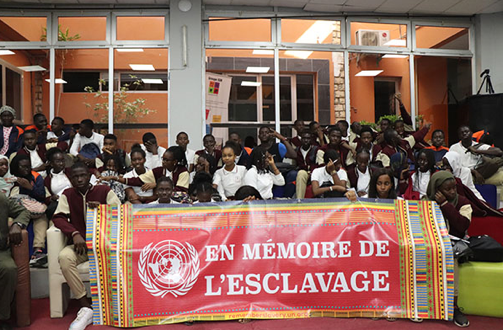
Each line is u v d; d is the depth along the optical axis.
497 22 7.84
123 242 3.54
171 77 7.12
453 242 3.82
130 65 7.23
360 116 7.72
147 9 7.20
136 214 3.63
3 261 3.41
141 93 7.22
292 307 3.60
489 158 6.20
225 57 7.38
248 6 7.39
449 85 8.00
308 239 3.67
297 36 7.57
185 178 5.23
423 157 5.14
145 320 3.47
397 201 3.77
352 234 3.67
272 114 7.50
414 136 6.95
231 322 3.53
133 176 5.15
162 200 4.35
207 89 7.34
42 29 7.20
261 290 3.60
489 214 4.77
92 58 7.23
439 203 4.00
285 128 7.53
